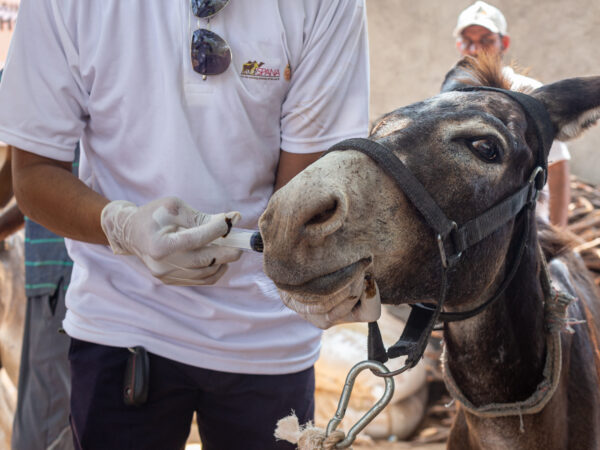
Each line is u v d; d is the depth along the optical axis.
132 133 1.76
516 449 1.87
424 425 4.49
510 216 1.63
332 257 1.32
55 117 1.75
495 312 1.77
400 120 1.59
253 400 1.91
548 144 1.74
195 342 1.80
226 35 1.72
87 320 1.82
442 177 1.49
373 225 1.39
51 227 1.76
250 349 1.84
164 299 1.80
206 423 1.97
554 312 1.81
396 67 8.44
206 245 1.57
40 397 2.69
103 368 1.80
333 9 1.79
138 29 1.71
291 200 1.28
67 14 1.71
